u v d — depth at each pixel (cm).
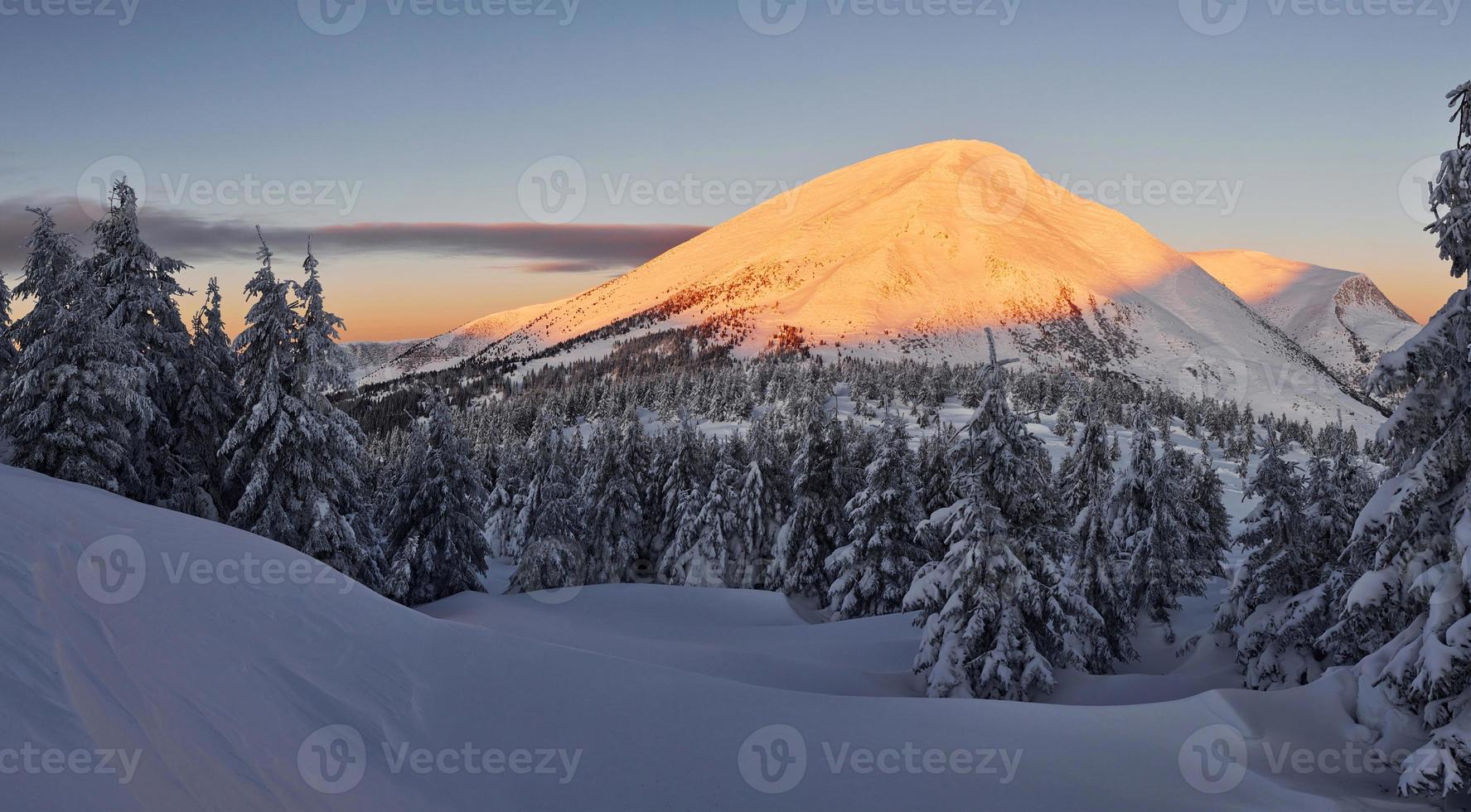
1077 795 1088
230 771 816
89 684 805
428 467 3378
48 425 2180
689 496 4628
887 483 3256
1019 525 2033
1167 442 2952
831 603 3506
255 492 2470
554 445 4666
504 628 2792
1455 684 1102
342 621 1300
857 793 1091
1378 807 1013
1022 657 1927
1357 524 1329
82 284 2238
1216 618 2423
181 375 2630
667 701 1327
